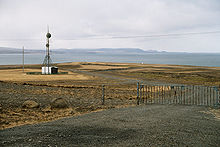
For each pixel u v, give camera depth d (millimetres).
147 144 7953
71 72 99875
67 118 13016
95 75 83688
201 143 8398
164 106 19406
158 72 103312
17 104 18797
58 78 67688
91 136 8797
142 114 14438
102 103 20938
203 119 13398
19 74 83000
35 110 16547
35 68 127375
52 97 24625
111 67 143500
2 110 15734
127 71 111188
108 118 12797
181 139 8750
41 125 10930
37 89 35219
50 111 16344
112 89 39750
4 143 7746
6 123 11828
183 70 119938
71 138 8477
